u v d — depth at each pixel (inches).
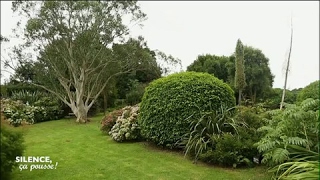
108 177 188.5
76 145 294.2
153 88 268.1
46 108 580.1
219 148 208.4
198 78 260.4
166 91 255.6
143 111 269.6
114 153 253.8
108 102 735.1
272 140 176.6
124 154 249.1
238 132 221.0
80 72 567.8
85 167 211.2
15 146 148.0
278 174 170.6
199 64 906.7
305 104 174.2
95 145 291.7
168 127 248.5
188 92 248.4
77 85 539.5
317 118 162.9
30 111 530.0
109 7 542.9
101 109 717.3
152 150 259.6
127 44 591.5
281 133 176.9
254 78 808.9
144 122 265.1
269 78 873.5
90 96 599.5
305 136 175.3
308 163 135.3
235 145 206.8
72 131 403.2
